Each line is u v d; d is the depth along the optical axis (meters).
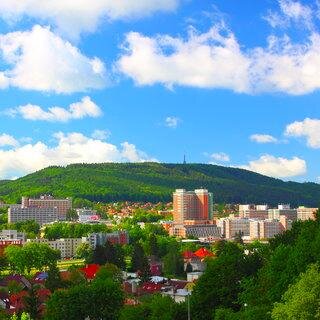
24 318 146.00
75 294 141.75
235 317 86.38
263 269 101.62
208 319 107.12
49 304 143.00
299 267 88.00
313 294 72.88
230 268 109.25
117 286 145.50
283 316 74.25
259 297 94.94
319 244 87.69
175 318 109.19
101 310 141.50
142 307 120.00
